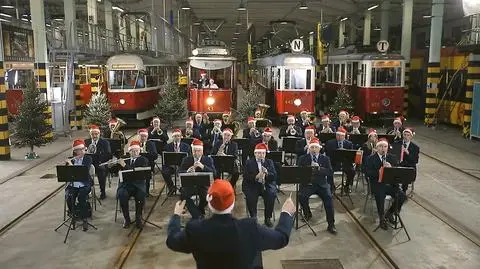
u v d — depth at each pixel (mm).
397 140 12391
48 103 18500
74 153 10125
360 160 11078
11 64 18203
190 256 8344
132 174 9477
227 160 10867
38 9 19047
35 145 16953
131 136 21156
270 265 7934
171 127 24078
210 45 23797
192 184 9023
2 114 16266
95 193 11891
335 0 31641
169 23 34250
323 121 14180
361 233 9445
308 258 8227
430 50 23859
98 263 8070
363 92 23938
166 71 29172
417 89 28703
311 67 23094
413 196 11914
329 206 9469
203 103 22656
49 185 13070
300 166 9133
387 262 8094
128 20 37188
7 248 8742
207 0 32844
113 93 22953
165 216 10484
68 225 9883
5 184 13211
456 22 40000
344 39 41094
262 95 28828
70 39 22797
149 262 8117
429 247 8695
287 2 33312
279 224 4527
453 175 14117
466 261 8109
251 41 31000
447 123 25078
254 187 9773
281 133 14977
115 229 9695
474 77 20594
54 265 7996
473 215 10469
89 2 28172
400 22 46156
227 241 4066
